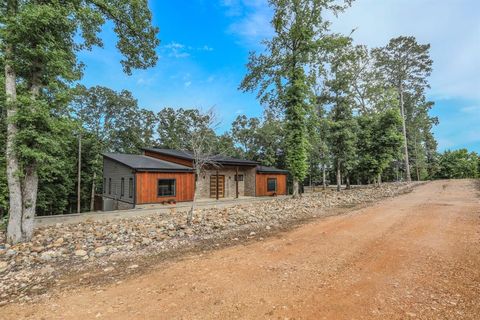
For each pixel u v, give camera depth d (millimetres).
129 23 10664
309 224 8023
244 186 22047
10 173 6785
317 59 17156
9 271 4656
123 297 3434
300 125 16531
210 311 2984
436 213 8859
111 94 30547
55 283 4035
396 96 24641
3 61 6562
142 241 6348
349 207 11617
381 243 5598
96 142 26688
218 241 6352
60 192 21922
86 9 7414
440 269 4027
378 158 22219
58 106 7316
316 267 4312
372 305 3008
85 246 6109
